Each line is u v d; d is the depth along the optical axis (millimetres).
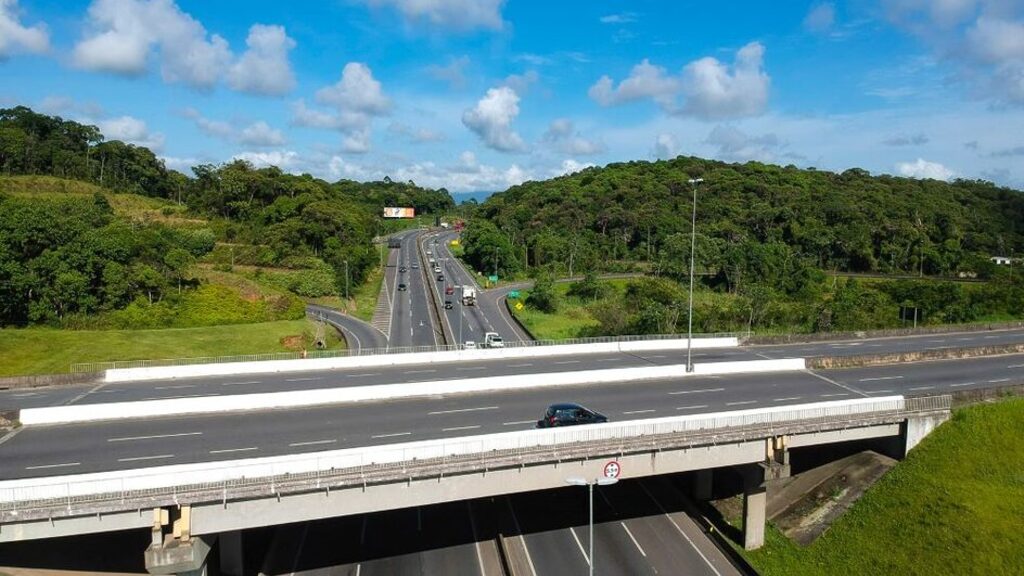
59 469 36406
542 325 103500
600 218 175875
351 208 171500
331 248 133500
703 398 53188
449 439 36188
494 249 153875
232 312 92438
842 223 158125
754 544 44312
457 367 63375
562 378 56875
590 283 126250
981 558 38688
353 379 58062
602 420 43969
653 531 45156
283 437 42188
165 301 89562
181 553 31469
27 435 41969
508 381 55125
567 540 43719
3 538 29719
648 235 164625
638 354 70750
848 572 41031
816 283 128375
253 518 32875
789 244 157875
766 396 54219
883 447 50062
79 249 83562
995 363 67688
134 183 176750
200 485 31438
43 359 68375
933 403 48969
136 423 44594
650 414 48594
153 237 96250
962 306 106938
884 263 148500
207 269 112500
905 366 66188
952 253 143250
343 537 43688
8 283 76125
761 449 42656
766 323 99750
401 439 42094
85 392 53188
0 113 171625
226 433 42781
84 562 36688
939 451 47531
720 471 50125
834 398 54000
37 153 160750
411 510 47562
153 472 31438
